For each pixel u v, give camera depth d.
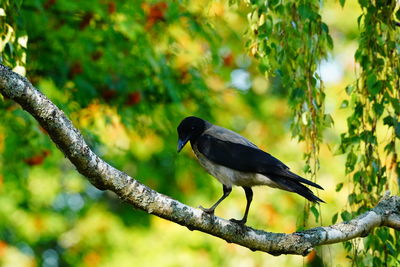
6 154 12.46
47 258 19.28
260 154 8.62
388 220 7.69
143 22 12.06
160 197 6.55
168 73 11.98
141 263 14.72
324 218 14.13
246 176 8.58
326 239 7.36
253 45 8.04
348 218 7.84
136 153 14.27
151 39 12.33
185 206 6.72
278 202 14.32
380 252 7.91
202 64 13.09
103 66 12.43
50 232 15.91
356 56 7.99
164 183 15.11
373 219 7.61
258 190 14.40
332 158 14.57
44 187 14.98
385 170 7.82
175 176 14.99
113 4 11.83
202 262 14.28
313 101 7.75
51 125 5.80
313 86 7.84
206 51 13.26
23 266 15.09
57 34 12.20
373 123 7.93
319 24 7.88
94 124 12.56
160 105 13.15
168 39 12.41
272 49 7.87
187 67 13.09
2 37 7.73
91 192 17.67
